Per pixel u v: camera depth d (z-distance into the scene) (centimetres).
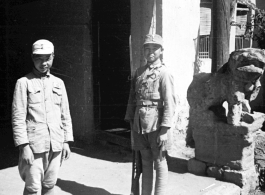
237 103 449
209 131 477
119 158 571
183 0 602
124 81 691
